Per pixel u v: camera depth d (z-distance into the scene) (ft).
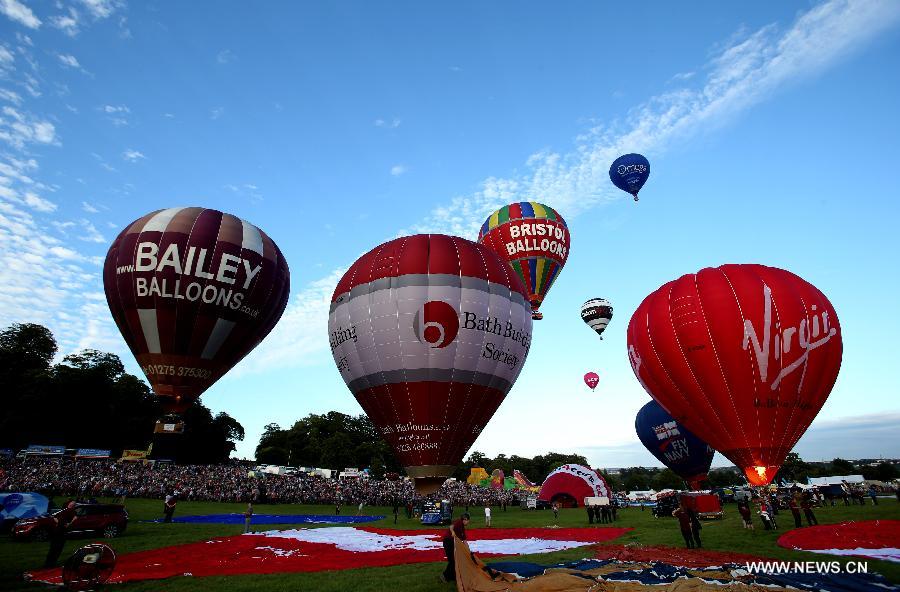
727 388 81.00
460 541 35.76
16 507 67.41
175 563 47.39
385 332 81.76
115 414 260.83
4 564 45.68
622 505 163.53
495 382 84.58
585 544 60.23
